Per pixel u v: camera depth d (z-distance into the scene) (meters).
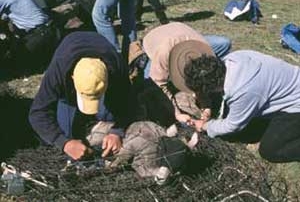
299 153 4.20
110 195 3.73
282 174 4.18
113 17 5.86
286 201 3.91
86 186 3.77
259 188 3.87
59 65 3.63
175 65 4.29
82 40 3.67
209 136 4.35
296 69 4.27
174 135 3.98
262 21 7.50
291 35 6.52
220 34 6.93
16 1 5.48
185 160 3.84
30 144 4.27
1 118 4.58
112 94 3.80
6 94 4.93
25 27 5.53
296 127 4.20
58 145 3.82
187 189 3.78
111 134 3.87
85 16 6.11
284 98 4.22
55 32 5.64
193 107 4.45
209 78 3.95
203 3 8.20
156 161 3.80
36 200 3.74
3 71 5.48
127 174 3.88
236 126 4.21
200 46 4.34
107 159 3.89
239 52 4.20
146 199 3.71
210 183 3.83
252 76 4.07
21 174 3.80
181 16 7.56
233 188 3.83
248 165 4.11
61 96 3.80
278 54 6.38
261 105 4.17
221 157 4.11
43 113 3.78
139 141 3.82
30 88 5.21
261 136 4.55
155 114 4.47
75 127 3.92
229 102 4.14
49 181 3.83
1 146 4.23
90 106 3.54
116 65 3.67
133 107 3.92
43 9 5.53
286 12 8.02
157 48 4.45
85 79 3.50
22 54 5.57
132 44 4.80
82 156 3.81
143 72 4.70
